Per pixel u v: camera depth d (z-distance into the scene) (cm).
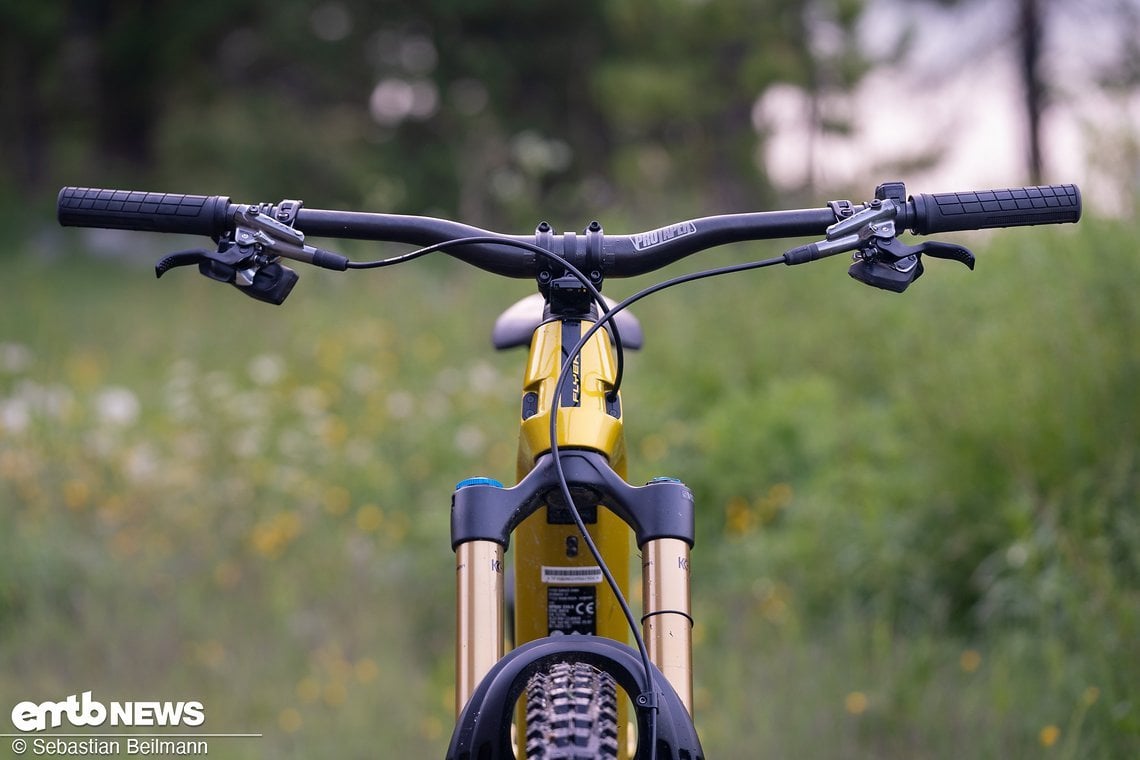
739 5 1883
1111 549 408
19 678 455
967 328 555
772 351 699
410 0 2527
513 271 230
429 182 2464
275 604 498
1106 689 355
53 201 2352
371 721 416
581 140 2581
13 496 565
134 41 2378
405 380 756
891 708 393
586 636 185
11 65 2450
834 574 476
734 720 395
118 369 879
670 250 228
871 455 555
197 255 212
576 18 2500
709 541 542
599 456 204
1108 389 439
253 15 2502
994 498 466
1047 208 222
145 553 540
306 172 2548
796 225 227
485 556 194
